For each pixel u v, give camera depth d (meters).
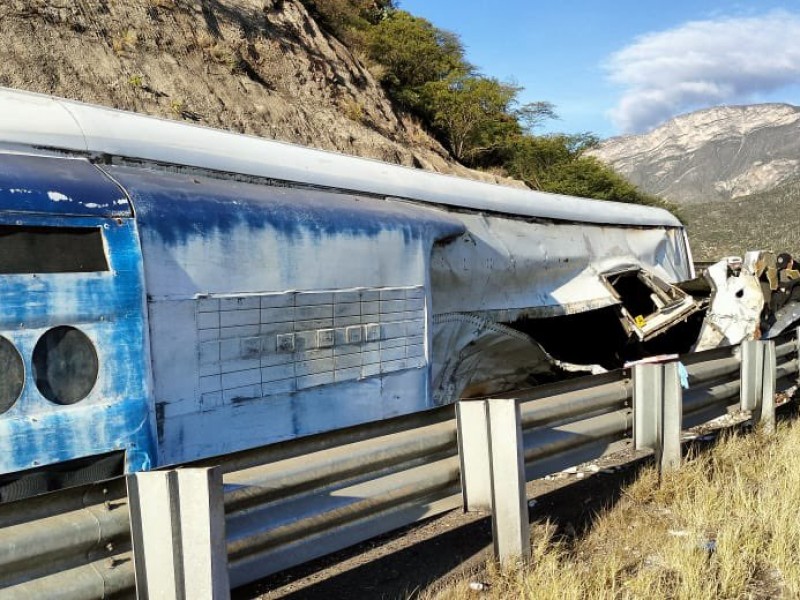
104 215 3.74
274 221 4.59
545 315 7.43
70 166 4.02
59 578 2.65
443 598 3.73
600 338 8.70
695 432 7.24
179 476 2.80
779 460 5.79
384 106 26.42
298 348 4.64
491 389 7.46
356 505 3.55
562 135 39.53
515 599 3.71
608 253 8.73
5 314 3.27
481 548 4.49
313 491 3.43
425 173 7.11
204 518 2.75
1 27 14.61
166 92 16.88
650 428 5.41
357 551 4.45
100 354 3.56
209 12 20.19
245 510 3.17
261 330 4.41
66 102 4.71
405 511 3.82
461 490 4.10
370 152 21.69
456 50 36.00
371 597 3.82
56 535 2.63
